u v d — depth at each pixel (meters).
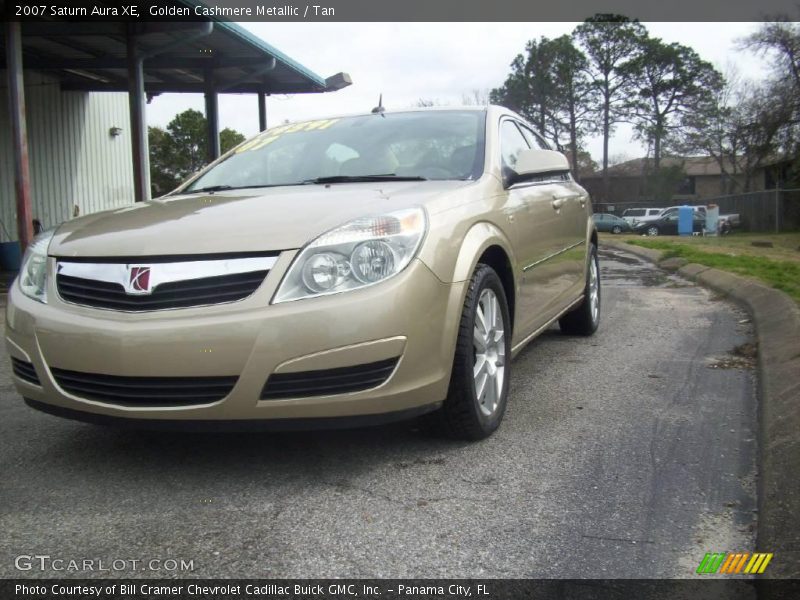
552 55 53.53
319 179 3.79
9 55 10.20
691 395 4.04
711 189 63.88
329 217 2.86
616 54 53.31
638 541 2.36
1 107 15.62
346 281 2.72
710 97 52.41
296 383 2.66
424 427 3.27
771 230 31.88
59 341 2.82
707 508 2.59
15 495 2.80
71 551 2.34
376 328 2.71
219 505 2.67
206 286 2.72
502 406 3.48
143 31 11.81
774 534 2.26
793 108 34.03
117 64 14.69
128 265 2.80
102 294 2.84
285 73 16.36
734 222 32.72
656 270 11.75
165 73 16.23
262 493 2.77
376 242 2.78
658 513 2.56
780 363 4.14
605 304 7.73
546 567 2.21
